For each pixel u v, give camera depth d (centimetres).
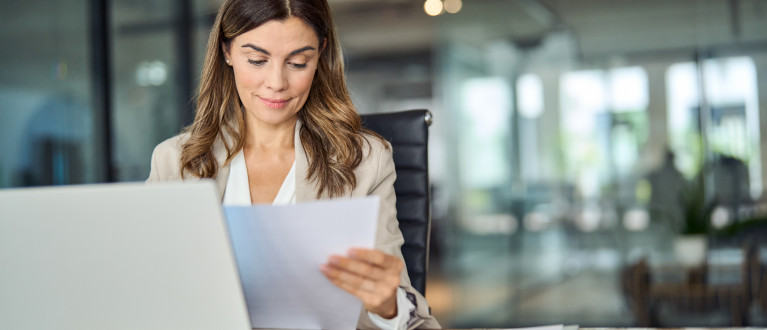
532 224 444
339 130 122
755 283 394
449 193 467
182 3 394
